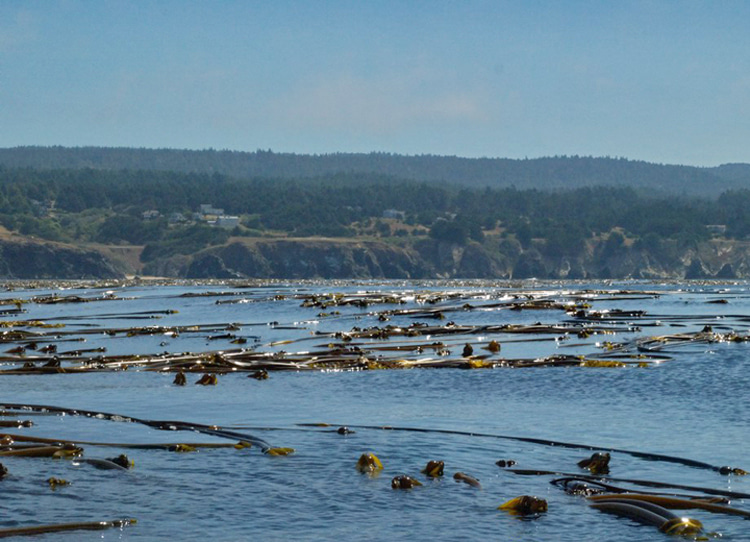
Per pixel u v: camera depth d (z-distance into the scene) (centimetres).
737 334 9650
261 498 3766
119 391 6619
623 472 4184
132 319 14838
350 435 4953
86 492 3797
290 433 5009
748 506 3647
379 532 3381
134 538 3297
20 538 3275
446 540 3306
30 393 6544
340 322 12825
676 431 5097
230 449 4594
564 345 9356
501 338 10012
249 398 6297
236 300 18838
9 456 4338
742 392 6388
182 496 3769
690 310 15188
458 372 7375
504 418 5512
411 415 5631
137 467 4216
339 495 3809
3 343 10262
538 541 3294
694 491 3859
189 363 7819
